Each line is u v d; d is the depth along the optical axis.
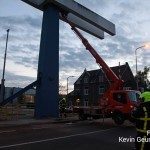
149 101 4.43
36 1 23.80
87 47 21.83
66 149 8.40
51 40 23.27
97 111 19.06
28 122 17.05
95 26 27.48
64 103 23.17
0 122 16.80
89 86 63.19
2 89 28.14
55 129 14.05
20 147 8.59
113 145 9.20
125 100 16.88
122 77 57.94
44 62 22.36
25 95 49.50
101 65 20.52
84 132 12.92
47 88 22.12
